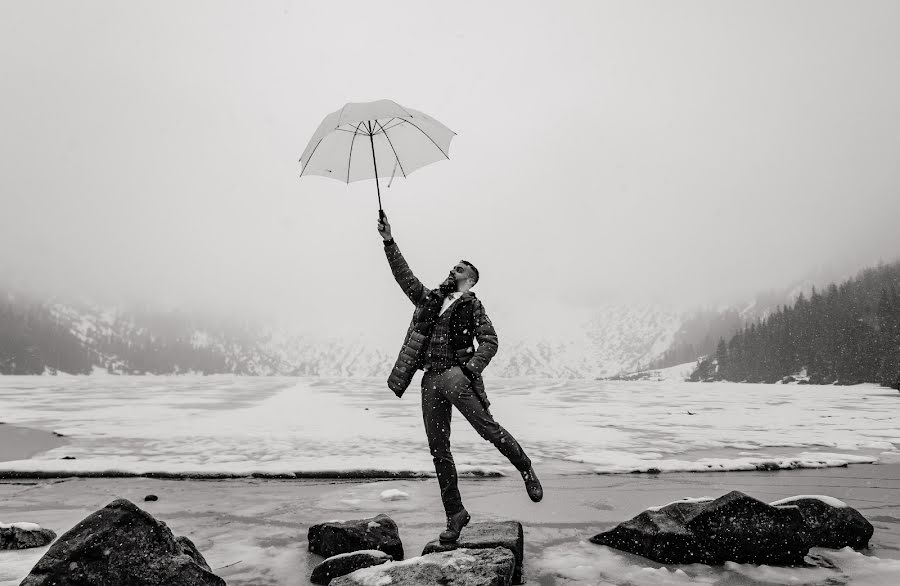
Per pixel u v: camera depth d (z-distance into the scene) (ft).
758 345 376.48
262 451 25.50
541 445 27.66
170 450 25.85
